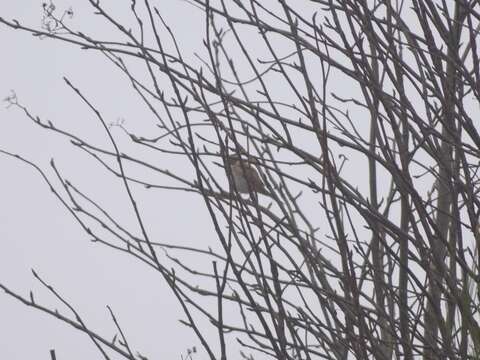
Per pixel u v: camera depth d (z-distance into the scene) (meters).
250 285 7.61
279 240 7.32
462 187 7.16
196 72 7.41
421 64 7.59
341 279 7.38
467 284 6.80
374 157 7.31
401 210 7.74
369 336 6.93
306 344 7.19
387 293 7.43
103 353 6.75
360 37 7.41
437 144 7.40
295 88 7.34
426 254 7.12
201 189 6.90
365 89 7.59
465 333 6.82
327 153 7.17
